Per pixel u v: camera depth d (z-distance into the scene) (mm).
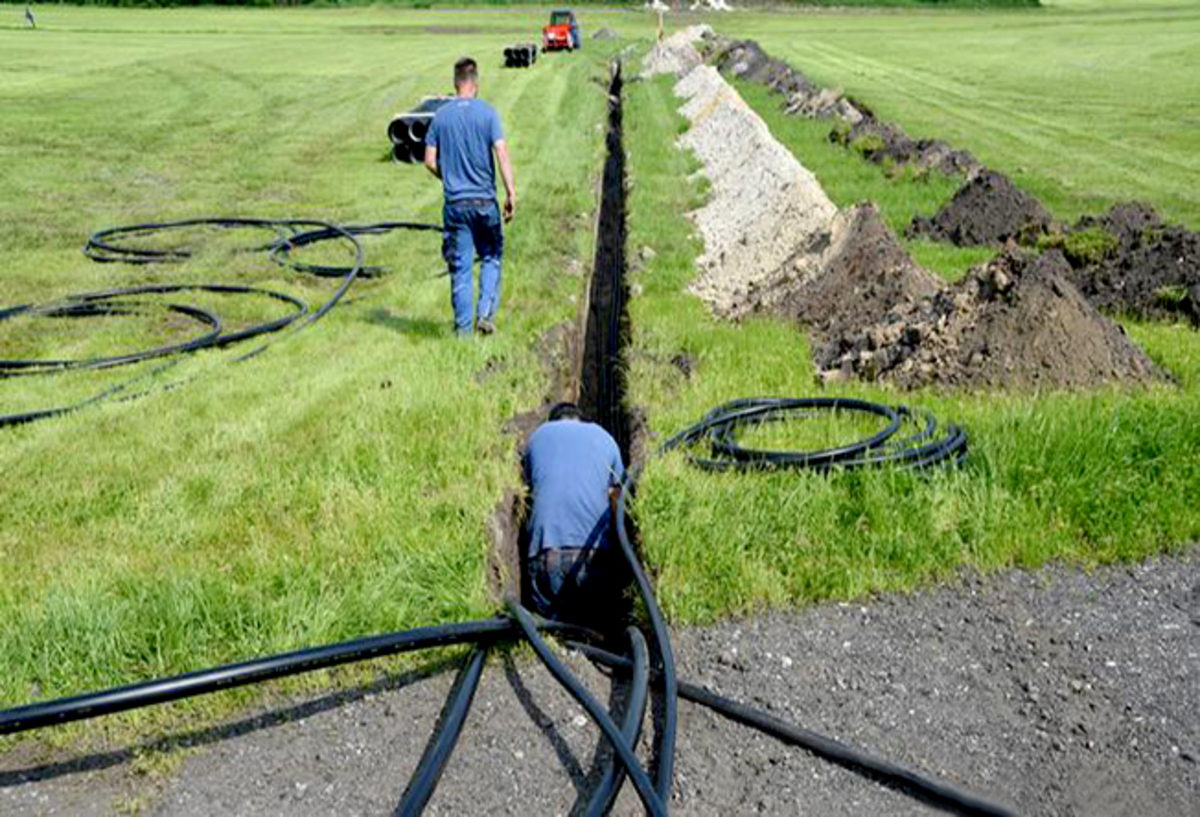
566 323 8211
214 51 37938
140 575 4211
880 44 44062
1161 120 21297
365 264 10352
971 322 6582
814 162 15570
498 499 4953
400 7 68312
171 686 3283
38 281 9781
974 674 3738
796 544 4441
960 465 5027
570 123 19453
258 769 3271
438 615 3965
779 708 3562
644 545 4527
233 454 5535
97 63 32750
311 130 19688
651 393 6676
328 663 3492
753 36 48906
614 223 12906
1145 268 8539
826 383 6641
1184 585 4270
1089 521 4621
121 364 7508
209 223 12219
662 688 3684
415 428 5789
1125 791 3182
